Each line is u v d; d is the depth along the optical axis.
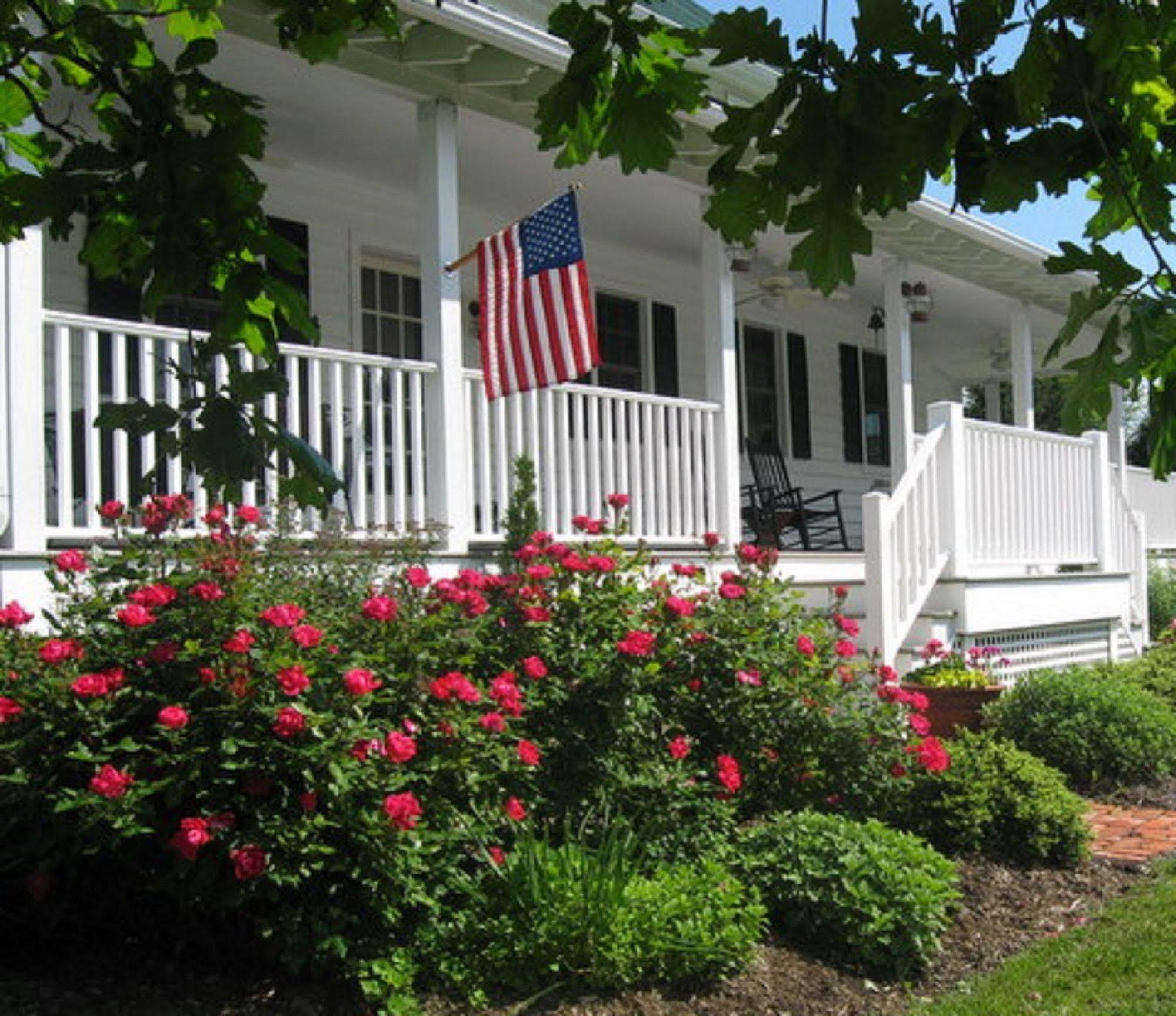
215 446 2.73
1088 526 10.95
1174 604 13.91
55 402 5.82
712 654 5.41
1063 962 4.54
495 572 7.10
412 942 3.97
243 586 4.02
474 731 4.23
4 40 2.67
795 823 4.96
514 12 9.20
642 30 2.54
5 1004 3.63
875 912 4.46
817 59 2.22
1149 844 6.09
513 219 10.16
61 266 7.55
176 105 2.69
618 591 5.13
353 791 3.86
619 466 8.06
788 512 11.48
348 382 8.99
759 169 2.36
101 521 5.55
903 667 8.36
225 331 2.84
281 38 3.15
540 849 4.27
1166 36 2.22
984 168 2.40
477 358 9.98
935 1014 4.09
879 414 15.00
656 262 11.70
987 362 16.73
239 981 3.93
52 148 2.99
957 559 8.82
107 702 3.77
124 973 3.95
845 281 2.33
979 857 5.65
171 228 2.71
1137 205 2.40
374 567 5.33
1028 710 7.41
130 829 3.54
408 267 9.74
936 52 2.15
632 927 4.06
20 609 4.12
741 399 12.87
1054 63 2.22
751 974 4.29
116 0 2.89
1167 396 2.35
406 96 7.23
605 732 4.81
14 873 4.04
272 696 3.80
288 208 8.73
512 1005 3.89
